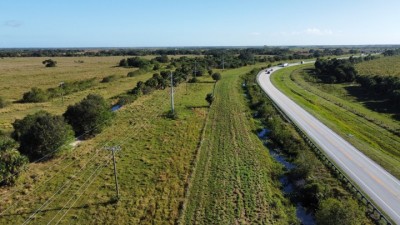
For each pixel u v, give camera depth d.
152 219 27.89
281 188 34.94
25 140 38.94
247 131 52.94
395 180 35.31
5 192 31.52
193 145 45.66
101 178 34.97
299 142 47.28
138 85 85.25
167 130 52.19
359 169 38.03
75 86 91.06
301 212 30.64
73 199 30.61
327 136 50.22
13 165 32.84
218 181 34.91
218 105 71.31
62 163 38.62
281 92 89.62
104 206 29.58
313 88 101.38
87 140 46.94
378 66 139.38
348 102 79.94
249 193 32.56
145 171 36.88
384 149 46.03
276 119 59.53
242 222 27.69
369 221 27.67
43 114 43.84
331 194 31.95
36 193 31.55
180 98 77.94
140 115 61.09
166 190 32.69
